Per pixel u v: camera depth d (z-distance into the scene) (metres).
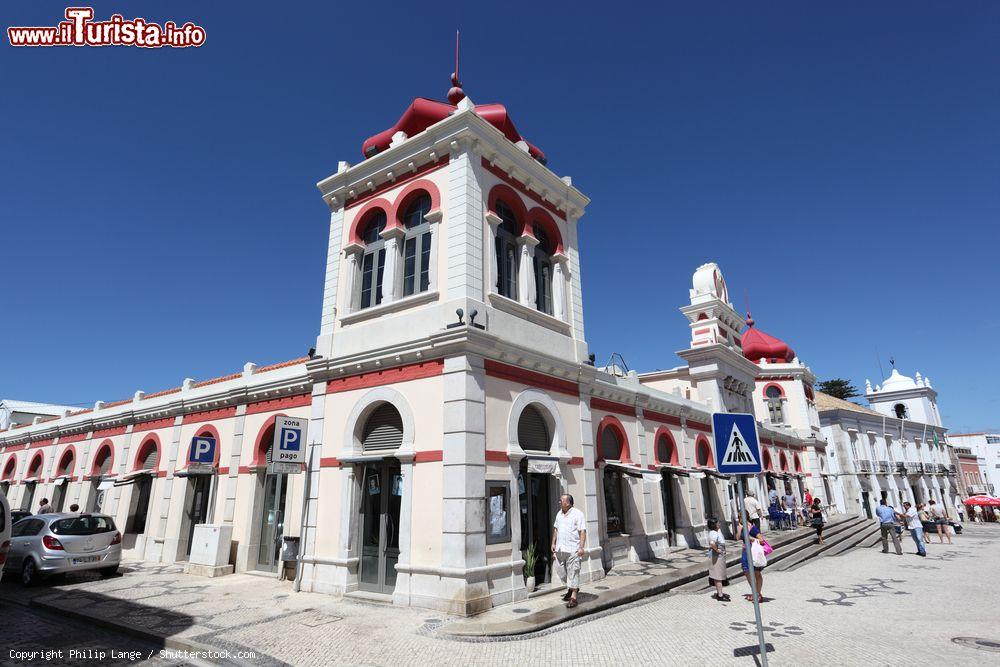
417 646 7.38
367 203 13.27
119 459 19.67
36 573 11.93
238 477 14.76
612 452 15.88
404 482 10.27
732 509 21.84
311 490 11.73
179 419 17.53
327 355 12.62
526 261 12.84
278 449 11.56
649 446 17.59
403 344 10.92
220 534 13.48
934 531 28.56
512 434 10.87
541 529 11.55
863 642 7.54
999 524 38.72
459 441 9.74
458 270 11.01
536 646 7.39
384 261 12.73
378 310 11.98
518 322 11.92
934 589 11.83
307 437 12.33
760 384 34.31
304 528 11.56
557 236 14.13
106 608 9.58
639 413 17.28
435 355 10.55
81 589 11.49
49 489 22.56
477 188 11.73
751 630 8.20
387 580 10.35
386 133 14.20
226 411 16.03
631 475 15.52
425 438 10.29
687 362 24.20
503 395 10.92
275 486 14.10
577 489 12.45
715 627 8.39
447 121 11.83
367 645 7.41
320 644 7.46
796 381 33.59
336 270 13.37
